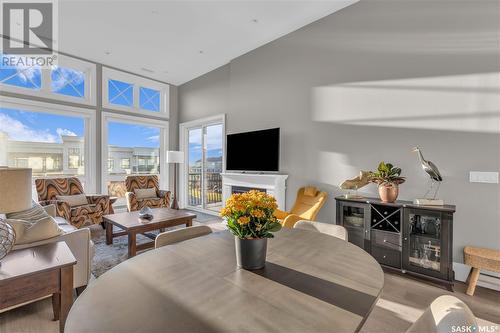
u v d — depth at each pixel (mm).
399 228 2562
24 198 1347
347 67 3371
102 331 714
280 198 3895
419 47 2834
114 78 5406
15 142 4309
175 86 6488
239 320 770
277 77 4160
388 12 3041
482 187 2465
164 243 1610
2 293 1282
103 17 3566
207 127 5824
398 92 2969
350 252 1356
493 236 2406
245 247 1124
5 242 1443
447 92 2660
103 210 4152
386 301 2113
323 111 3596
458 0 2611
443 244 2322
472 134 2518
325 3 3307
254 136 4297
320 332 720
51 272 1435
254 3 3287
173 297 894
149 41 4250
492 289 2355
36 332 1689
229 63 5148
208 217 5266
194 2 3256
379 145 3100
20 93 4258
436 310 735
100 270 2650
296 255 1310
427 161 2520
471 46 2539
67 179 4285
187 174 6395
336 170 3455
